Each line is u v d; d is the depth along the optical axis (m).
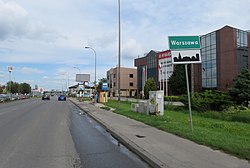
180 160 7.57
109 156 8.71
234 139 10.45
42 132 13.84
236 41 56.28
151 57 90.12
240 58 56.66
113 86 116.56
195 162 7.34
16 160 8.05
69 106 42.25
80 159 8.27
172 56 12.10
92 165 7.58
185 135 11.27
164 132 12.91
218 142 9.57
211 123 16.84
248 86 29.53
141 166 7.55
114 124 16.50
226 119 20.66
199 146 9.45
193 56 12.16
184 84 69.00
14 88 128.50
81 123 18.59
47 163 7.73
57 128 15.55
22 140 11.45
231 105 26.94
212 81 60.66
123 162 7.96
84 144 10.77
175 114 23.88
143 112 22.67
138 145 9.80
